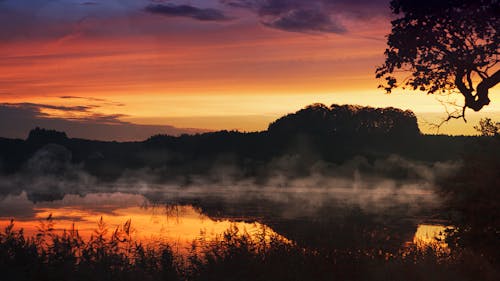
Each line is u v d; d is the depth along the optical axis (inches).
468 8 528.1
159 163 3607.3
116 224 1114.1
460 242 524.7
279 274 453.4
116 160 3634.4
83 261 476.7
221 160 3506.4
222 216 1332.4
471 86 552.1
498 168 526.3
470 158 537.0
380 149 3373.5
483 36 543.2
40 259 471.2
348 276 457.7
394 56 565.9
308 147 3472.0
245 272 457.7
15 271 450.0
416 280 449.7
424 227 1084.5
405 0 548.7
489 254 506.3
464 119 563.2
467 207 523.8
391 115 3590.1
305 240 542.9
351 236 558.3
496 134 541.6
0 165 3494.1
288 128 3769.7
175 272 469.1
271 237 546.3
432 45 554.3
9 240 501.0
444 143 3164.4
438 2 533.0
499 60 538.6
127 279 450.0
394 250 531.5
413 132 3449.8
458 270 460.4
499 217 508.4
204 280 454.3
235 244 523.8
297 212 1462.8
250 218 1296.8
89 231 956.6
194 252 557.3
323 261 477.4
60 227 1048.8
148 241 730.2
